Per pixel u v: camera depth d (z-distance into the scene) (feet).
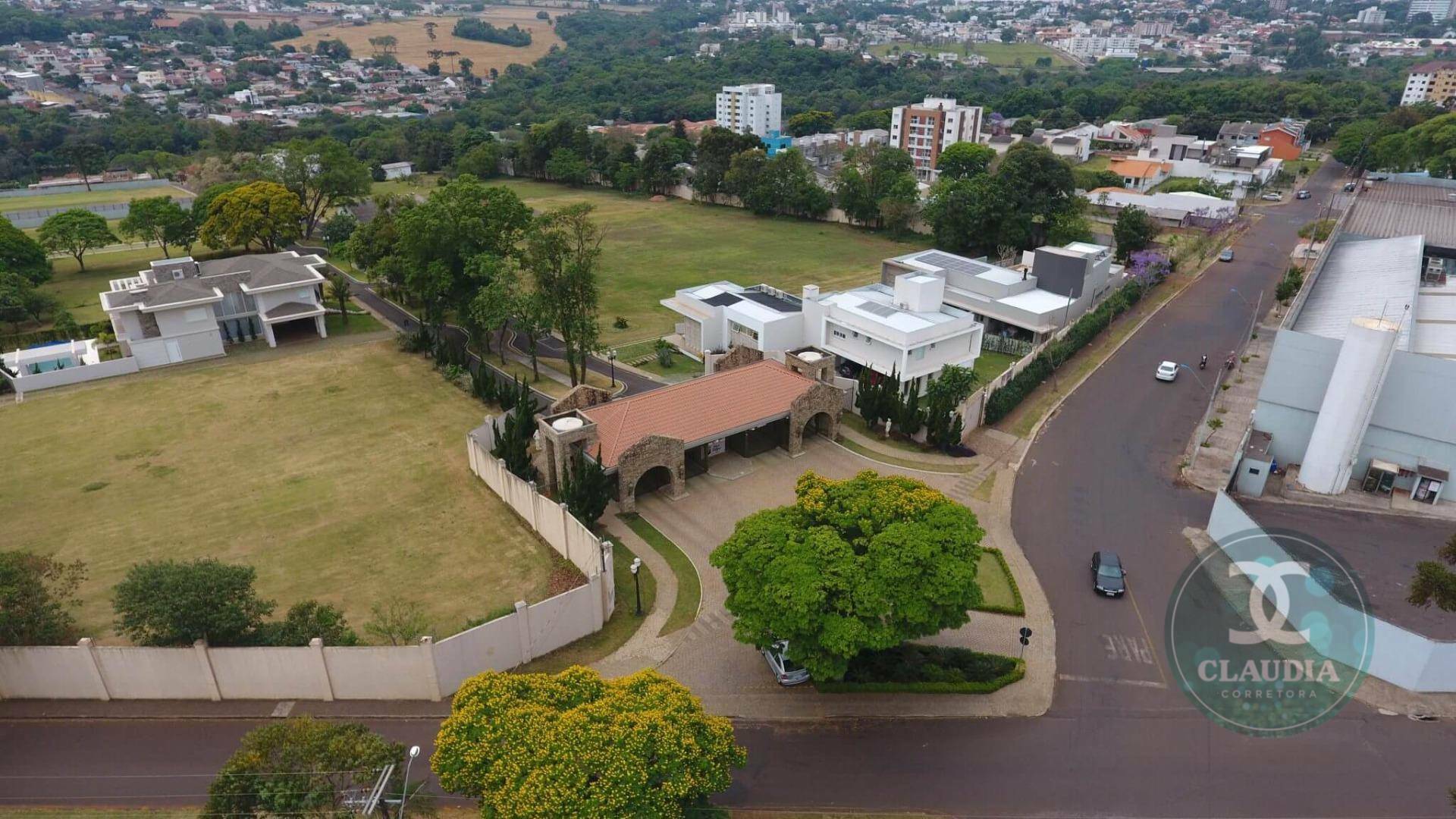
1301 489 165.78
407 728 110.01
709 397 177.78
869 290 244.63
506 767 80.89
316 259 291.79
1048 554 148.56
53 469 180.86
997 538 153.79
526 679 92.27
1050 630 128.88
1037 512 162.81
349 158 409.08
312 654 111.75
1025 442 192.75
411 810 87.04
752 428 175.83
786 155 460.96
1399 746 106.42
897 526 112.88
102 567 144.66
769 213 474.49
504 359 250.78
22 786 100.99
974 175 440.45
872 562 109.50
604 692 91.61
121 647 111.55
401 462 184.14
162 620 109.70
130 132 620.08
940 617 108.27
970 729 109.70
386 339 266.36
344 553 149.59
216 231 341.41
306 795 80.89
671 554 149.18
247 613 117.19
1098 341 255.50
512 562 146.72
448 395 221.25
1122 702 114.32
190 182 506.89
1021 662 120.57
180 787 100.73
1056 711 112.78
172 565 116.88
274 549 150.61
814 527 117.39
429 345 251.80
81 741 108.06
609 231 429.79
